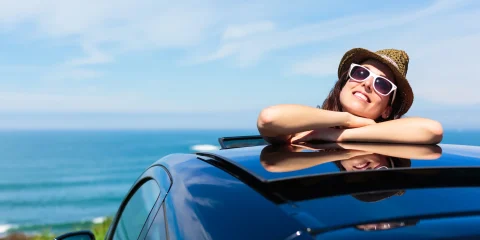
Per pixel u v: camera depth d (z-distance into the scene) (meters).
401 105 3.03
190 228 1.42
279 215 1.16
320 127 2.30
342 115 2.35
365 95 2.80
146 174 2.51
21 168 125.75
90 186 95.75
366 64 2.95
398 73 2.84
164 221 1.71
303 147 2.01
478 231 1.04
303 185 1.35
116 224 2.88
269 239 1.07
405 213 1.12
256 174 1.43
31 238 23.11
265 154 1.80
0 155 162.12
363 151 1.83
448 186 1.35
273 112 2.17
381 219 1.08
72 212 68.62
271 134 2.25
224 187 1.50
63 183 99.62
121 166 128.62
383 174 1.43
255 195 1.34
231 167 1.67
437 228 1.04
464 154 1.82
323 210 1.15
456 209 1.15
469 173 1.50
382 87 2.77
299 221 1.09
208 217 1.37
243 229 1.18
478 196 1.26
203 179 1.68
